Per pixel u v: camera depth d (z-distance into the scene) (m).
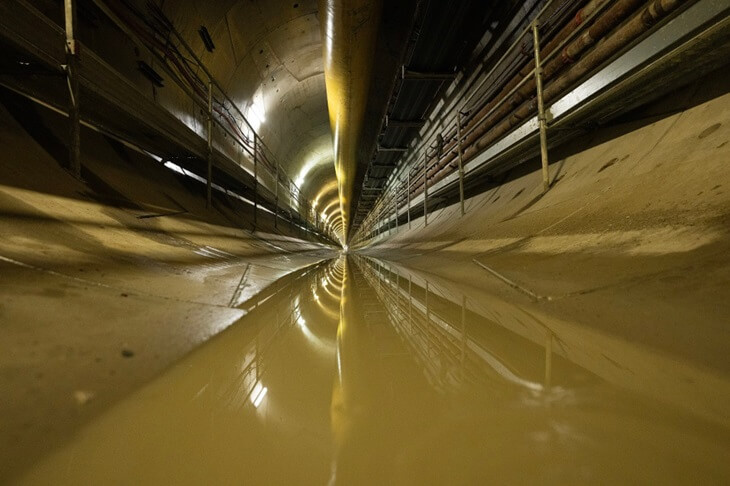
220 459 0.77
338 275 6.37
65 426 0.82
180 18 5.52
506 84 5.07
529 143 3.99
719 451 0.68
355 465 0.73
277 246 7.73
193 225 4.13
